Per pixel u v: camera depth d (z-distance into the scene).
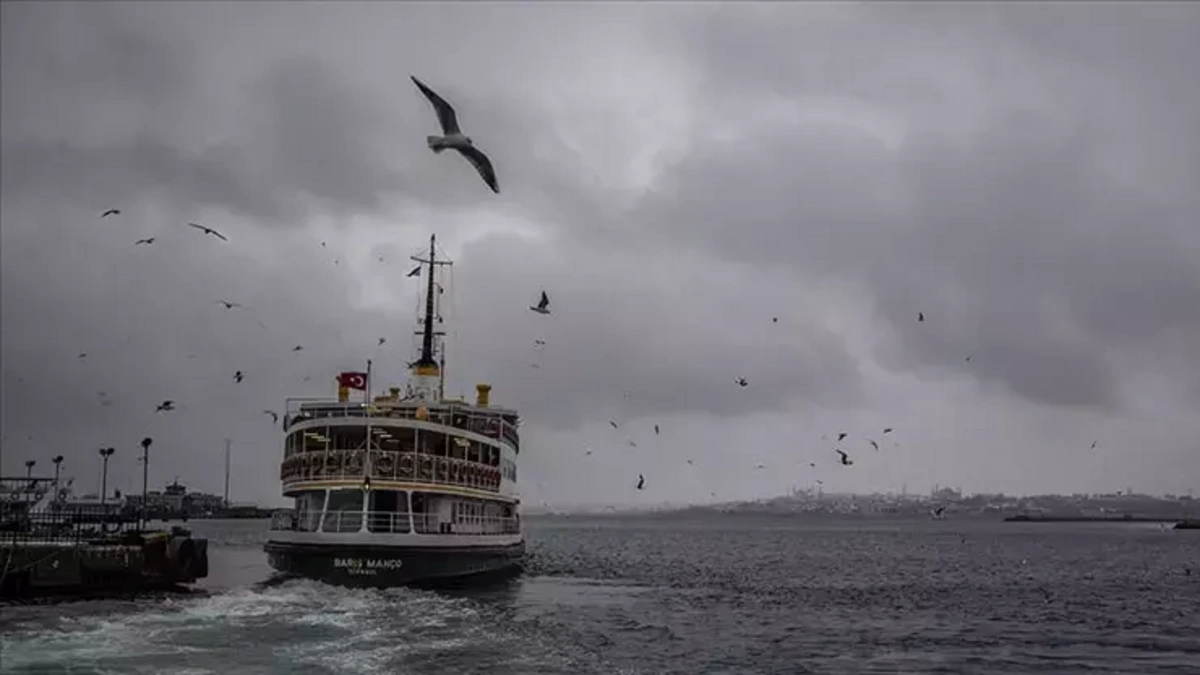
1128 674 39.62
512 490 71.69
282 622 42.34
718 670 38.62
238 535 190.62
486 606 51.84
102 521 70.50
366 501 54.34
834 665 40.56
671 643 44.91
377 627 41.81
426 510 57.78
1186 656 44.03
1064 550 166.88
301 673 32.81
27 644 36.47
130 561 55.34
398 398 69.00
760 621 54.66
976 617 58.50
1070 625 54.97
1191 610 63.81
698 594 71.31
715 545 191.75
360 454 55.34
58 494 102.62
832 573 101.25
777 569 108.00
